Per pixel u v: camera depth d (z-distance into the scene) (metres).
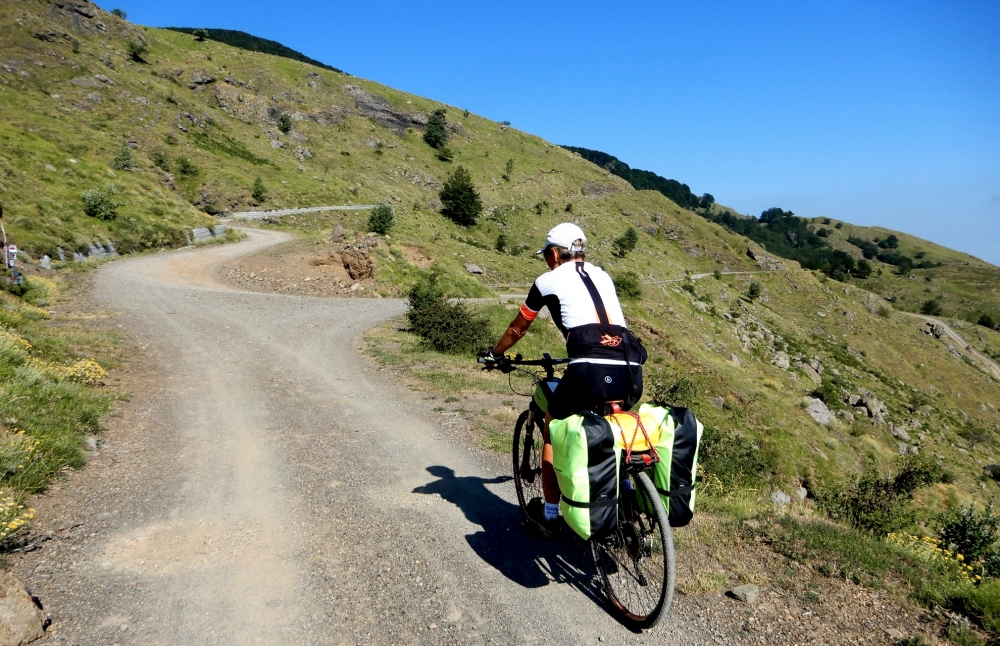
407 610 3.28
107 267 29.34
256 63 156.00
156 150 80.44
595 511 2.78
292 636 3.05
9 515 4.15
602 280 3.22
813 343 94.62
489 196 134.75
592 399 2.96
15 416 6.15
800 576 3.59
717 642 2.96
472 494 5.11
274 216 69.56
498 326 23.23
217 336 15.50
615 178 184.00
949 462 36.69
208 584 3.58
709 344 49.22
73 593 3.41
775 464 16.64
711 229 158.12
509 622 3.17
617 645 2.96
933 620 3.16
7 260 18.45
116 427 7.24
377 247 37.16
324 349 14.55
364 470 5.80
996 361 124.88
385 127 158.25
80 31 112.62
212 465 5.98
